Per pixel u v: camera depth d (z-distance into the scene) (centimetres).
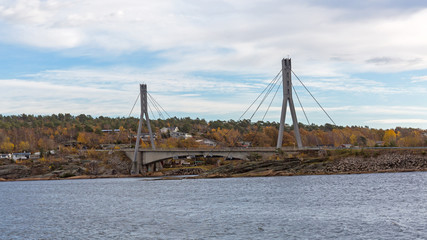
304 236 6500
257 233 6806
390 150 16812
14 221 8756
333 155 17088
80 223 8212
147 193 13288
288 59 17638
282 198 10431
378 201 9344
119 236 6931
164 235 6900
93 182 19762
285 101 17700
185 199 11219
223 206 9619
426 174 14850
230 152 19075
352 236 6381
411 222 7125
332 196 10369
